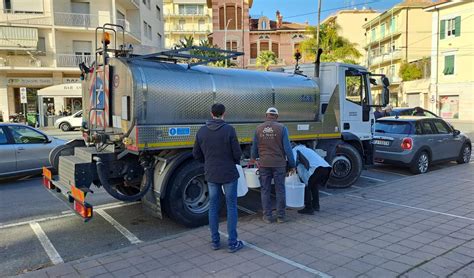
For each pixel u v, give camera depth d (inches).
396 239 202.5
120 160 234.4
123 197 224.5
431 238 203.5
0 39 1173.7
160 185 226.1
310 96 307.0
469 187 330.0
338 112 324.5
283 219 233.9
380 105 358.9
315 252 186.5
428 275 160.9
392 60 1975.9
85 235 227.6
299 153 250.1
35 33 1204.5
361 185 356.2
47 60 1240.8
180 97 233.8
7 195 326.3
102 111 252.2
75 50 1289.4
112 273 167.9
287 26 2411.4
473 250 186.7
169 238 210.1
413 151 399.9
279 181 233.1
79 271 170.4
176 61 256.2
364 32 2469.2
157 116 226.5
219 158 188.5
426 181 358.9
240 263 175.5
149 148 219.5
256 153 240.4
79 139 280.4
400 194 307.0
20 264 186.9
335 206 271.7
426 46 1904.5
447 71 1529.3
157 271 168.9
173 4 2947.8
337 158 332.5
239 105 261.3
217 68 269.6
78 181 219.9
